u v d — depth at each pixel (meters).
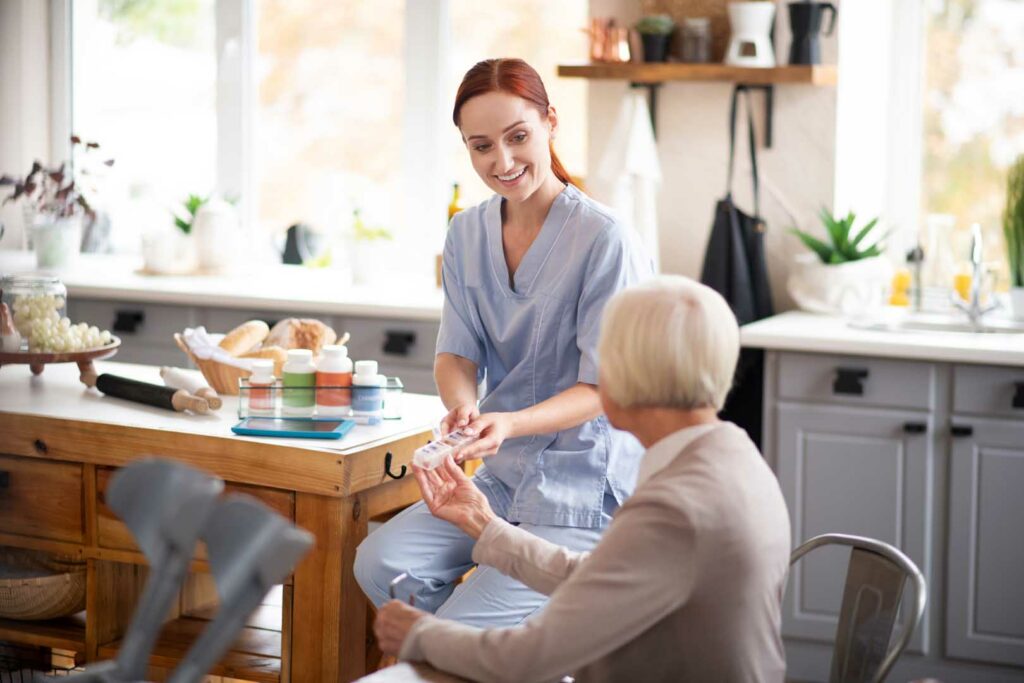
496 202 2.50
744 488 1.57
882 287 3.69
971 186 4.08
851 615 1.97
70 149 4.97
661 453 1.62
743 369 3.67
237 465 2.36
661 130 4.08
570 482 2.36
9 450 2.57
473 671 1.61
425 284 4.41
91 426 2.48
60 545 2.55
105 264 4.77
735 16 3.83
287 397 2.50
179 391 2.62
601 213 2.40
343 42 4.63
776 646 1.62
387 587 2.27
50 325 2.84
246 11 4.73
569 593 1.56
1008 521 3.25
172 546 1.35
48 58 4.95
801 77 3.75
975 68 4.04
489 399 2.49
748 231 3.91
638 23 3.94
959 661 3.34
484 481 2.44
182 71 4.86
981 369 3.24
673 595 1.53
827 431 3.41
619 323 1.62
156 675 2.51
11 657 2.81
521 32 4.36
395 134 4.60
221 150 4.82
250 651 2.50
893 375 3.34
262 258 4.82
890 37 4.12
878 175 4.18
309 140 4.72
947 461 3.31
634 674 1.59
